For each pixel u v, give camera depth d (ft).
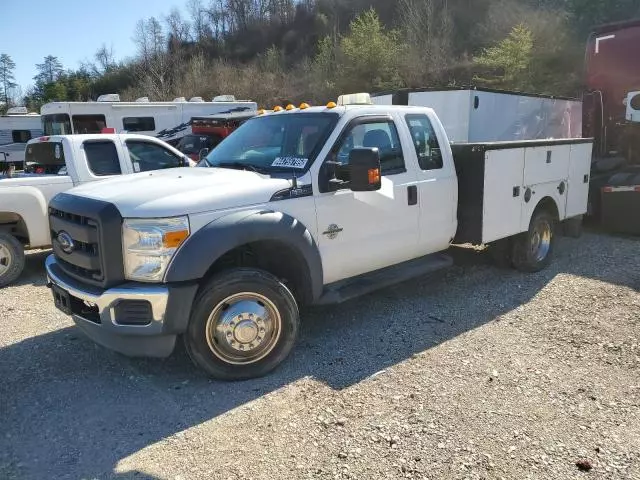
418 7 153.99
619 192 27.86
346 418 11.55
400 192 16.57
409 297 19.22
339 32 195.93
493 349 14.76
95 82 225.15
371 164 13.75
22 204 22.95
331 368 13.92
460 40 143.95
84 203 12.89
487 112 33.06
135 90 178.70
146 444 10.84
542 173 21.36
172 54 215.51
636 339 15.12
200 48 238.68
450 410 11.73
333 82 143.84
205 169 15.60
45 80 246.06
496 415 11.51
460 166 18.78
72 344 15.87
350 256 15.46
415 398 12.27
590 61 32.86
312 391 12.74
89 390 13.05
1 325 17.70
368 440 10.74
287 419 11.59
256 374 13.42
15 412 12.11
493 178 18.72
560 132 41.34
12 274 22.97
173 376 13.69
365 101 17.67
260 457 10.32
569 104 42.01
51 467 10.17
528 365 13.78
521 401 12.06
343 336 15.96
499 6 141.08
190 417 11.76
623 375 13.16
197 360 12.91
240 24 255.29
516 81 102.32
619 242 27.25
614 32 31.58
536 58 103.96
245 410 11.98
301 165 14.75
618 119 31.91
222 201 12.94
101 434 11.21
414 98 33.24
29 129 75.77
